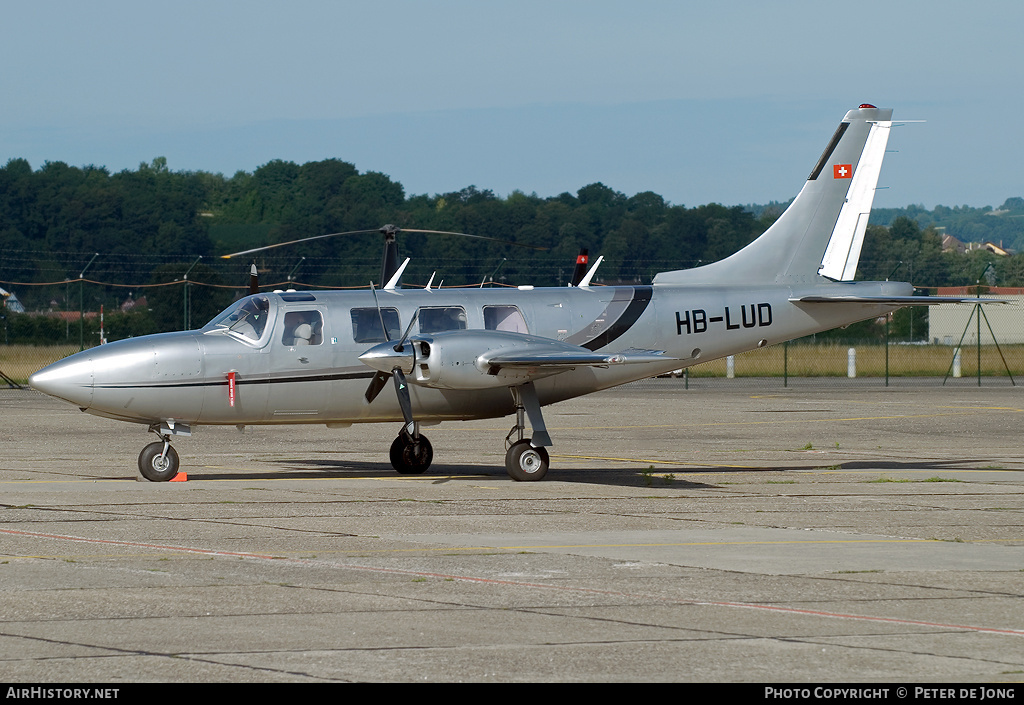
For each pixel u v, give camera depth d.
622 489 61.88
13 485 62.03
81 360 62.03
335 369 66.00
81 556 42.00
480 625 32.38
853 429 101.81
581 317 70.56
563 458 79.56
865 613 33.94
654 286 73.62
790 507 55.28
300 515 51.81
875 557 42.59
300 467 72.50
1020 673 28.08
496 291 70.56
